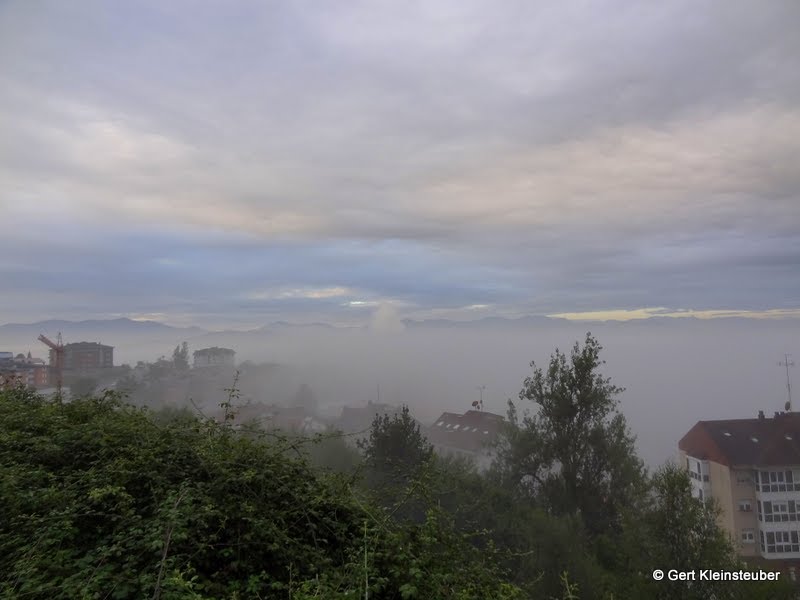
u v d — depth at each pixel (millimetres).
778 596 8133
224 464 4145
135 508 3674
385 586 3221
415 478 4711
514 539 9000
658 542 8844
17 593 2748
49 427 4840
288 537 3658
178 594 2730
